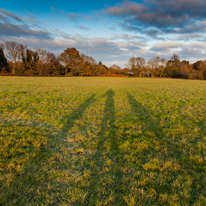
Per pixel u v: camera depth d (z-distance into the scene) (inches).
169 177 111.9
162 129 208.7
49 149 152.9
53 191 100.0
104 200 93.0
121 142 167.0
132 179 110.9
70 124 227.9
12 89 579.8
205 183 105.9
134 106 350.0
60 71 3075.8
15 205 87.7
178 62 3604.8
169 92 586.9
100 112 297.9
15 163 126.3
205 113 283.3
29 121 235.6
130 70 3816.4
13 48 2444.6
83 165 128.6
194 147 158.1
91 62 3383.4
